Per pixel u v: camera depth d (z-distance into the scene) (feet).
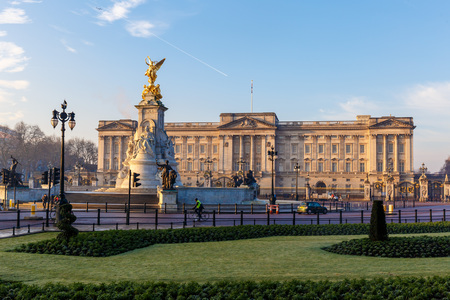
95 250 75.10
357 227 111.96
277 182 550.77
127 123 586.45
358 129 542.16
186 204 201.26
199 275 59.11
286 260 70.23
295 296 47.21
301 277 57.11
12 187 232.73
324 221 147.13
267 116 555.28
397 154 520.83
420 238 82.02
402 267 63.82
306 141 552.00
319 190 540.11
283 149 555.69
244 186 250.37
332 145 547.08
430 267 63.62
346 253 77.10
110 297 47.29
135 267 65.00
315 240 95.25
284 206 226.38
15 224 122.83
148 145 241.55
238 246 85.71
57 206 118.42
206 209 196.13
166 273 60.64
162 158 246.27
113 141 585.63
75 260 70.33
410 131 520.42
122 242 82.43
